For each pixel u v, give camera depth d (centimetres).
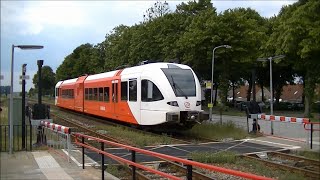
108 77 2958
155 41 5231
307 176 1212
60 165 1229
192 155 1441
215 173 1241
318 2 3481
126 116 2548
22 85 1675
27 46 1555
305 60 3809
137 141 1878
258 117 2338
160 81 2209
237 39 4619
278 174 1210
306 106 4034
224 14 4666
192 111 2178
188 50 4781
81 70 10169
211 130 2331
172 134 2298
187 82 2242
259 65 5356
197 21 4756
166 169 1269
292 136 2261
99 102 3175
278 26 4128
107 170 1195
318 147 1828
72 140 1827
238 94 11250
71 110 4662
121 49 6256
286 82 6731
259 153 1594
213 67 4559
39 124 1761
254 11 5912
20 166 1207
